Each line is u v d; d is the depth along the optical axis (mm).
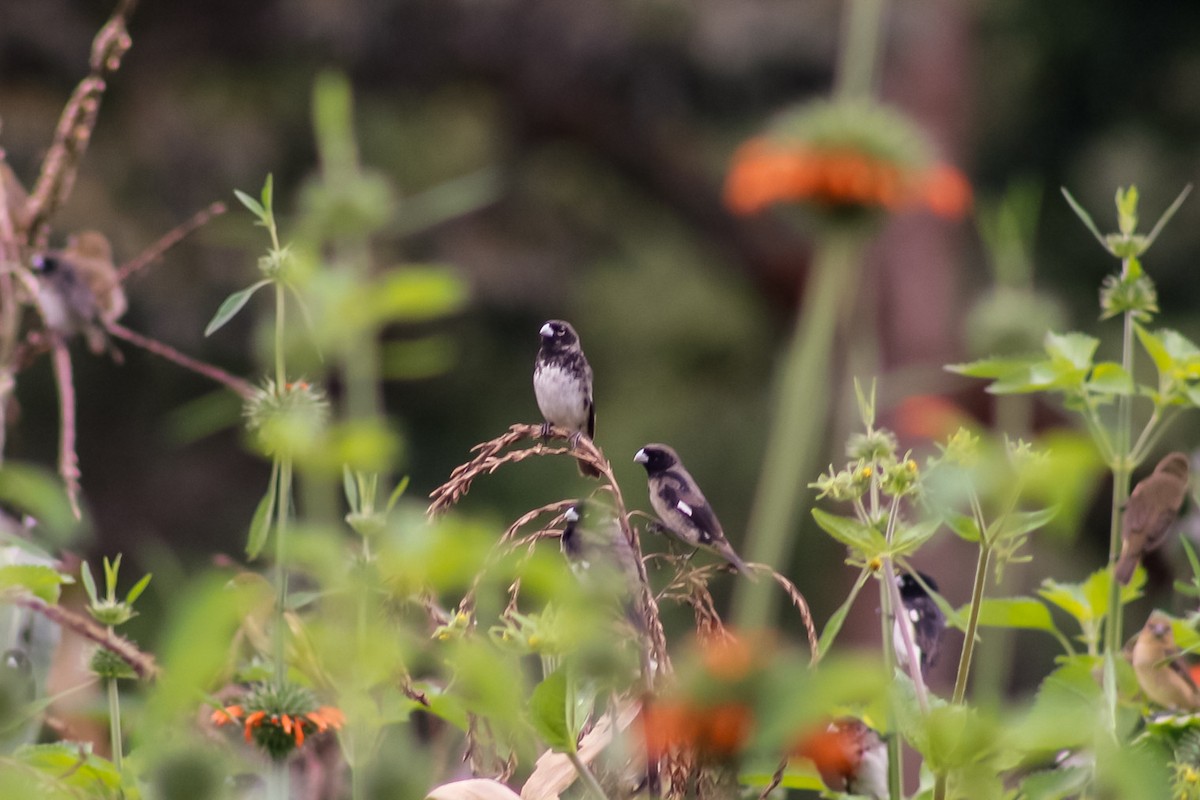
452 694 5055
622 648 4484
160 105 26031
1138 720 5730
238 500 25188
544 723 4152
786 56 26562
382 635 4172
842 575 22750
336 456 4711
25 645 6031
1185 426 20500
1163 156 29219
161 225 25266
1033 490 4770
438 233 27000
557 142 28109
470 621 4648
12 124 24422
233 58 26484
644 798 4781
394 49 26469
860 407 5102
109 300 8133
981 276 28484
